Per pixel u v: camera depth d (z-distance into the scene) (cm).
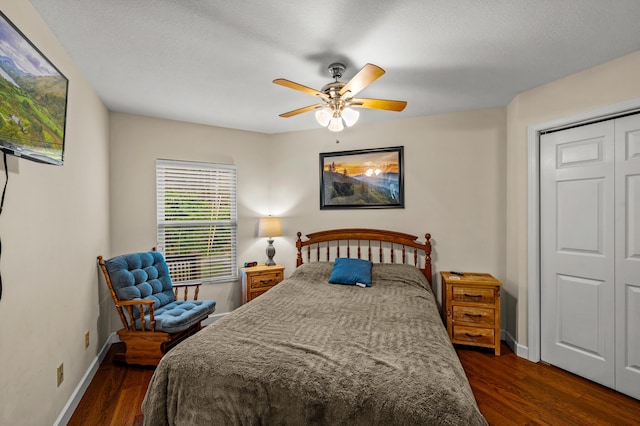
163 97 288
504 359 282
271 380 135
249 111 328
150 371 261
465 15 170
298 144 403
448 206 342
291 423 127
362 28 181
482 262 331
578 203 252
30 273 158
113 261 272
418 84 265
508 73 245
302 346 159
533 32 187
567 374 255
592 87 236
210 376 143
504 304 322
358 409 120
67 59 208
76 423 194
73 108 218
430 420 110
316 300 249
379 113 342
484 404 215
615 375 230
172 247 355
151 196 341
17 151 137
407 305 234
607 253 235
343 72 230
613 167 231
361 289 286
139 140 335
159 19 173
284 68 231
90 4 160
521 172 289
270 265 388
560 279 264
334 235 378
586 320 247
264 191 410
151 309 260
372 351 154
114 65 226
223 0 156
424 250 344
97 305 270
